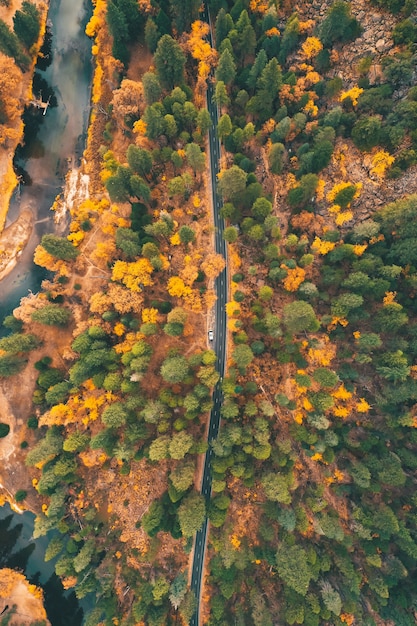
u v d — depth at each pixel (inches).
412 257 3683.6
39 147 4707.2
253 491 4119.1
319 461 4259.4
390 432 4192.9
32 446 4426.7
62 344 4320.9
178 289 3885.3
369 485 4050.2
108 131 4443.9
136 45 4387.3
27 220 4618.6
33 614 4544.8
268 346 4106.8
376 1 3624.5
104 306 3924.7
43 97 4783.5
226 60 3688.5
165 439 3772.1
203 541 4288.9
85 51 4832.7
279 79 3713.1
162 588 3944.4
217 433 4138.8
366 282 3779.5
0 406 4409.5
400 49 3592.5
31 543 4623.5
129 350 3878.0
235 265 4168.3
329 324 4121.6
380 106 3668.8
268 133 4005.9
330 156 3809.1
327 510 4222.4
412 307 3988.7
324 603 3858.3
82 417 4158.5
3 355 4153.5
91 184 4532.5
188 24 4082.2
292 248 4106.8
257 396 4047.7
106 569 4210.1
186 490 4037.9
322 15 3890.3
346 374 4072.3
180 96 3858.3
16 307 4576.8
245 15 3725.4
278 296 4156.0
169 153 3976.4
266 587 4160.9
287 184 4045.3
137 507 4244.6
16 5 4712.1
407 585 4114.2
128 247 3720.5
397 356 3855.8
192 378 3843.5
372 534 4158.5
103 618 4392.2
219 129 3863.2
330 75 3946.9
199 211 4205.2
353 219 3976.4
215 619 4050.2
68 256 4055.1
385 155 3722.9
